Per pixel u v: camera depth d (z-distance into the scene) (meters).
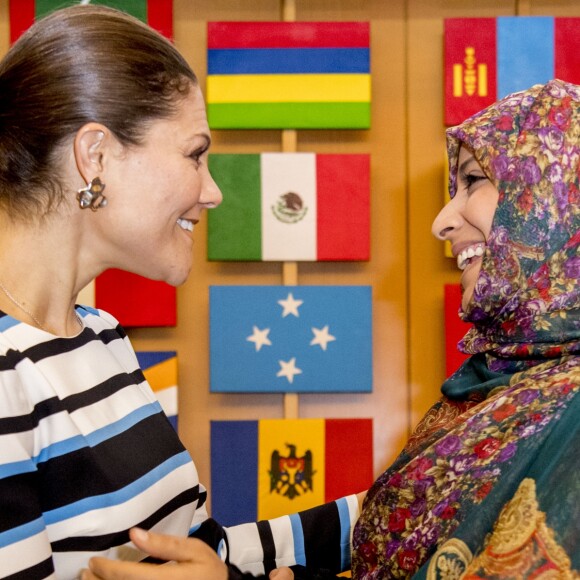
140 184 0.83
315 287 2.05
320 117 2.03
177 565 0.72
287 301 2.04
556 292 0.97
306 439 2.05
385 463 2.08
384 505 0.99
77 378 0.84
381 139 2.08
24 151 0.80
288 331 2.04
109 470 0.82
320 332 2.05
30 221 0.82
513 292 1.00
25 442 0.74
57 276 0.85
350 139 2.08
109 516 0.81
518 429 0.88
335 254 2.04
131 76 0.82
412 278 2.07
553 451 0.81
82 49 0.81
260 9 2.07
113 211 0.83
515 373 1.00
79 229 0.84
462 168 1.09
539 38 2.01
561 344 0.96
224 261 2.08
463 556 0.82
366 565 1.02
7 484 0.70
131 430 0.88
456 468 0.92
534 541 0.75
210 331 2.05
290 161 2.03
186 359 2.09
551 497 0.76
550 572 0.74
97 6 0.85
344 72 2.03
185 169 0.85
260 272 2.09
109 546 0.80
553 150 1.00
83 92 0.80
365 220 2.04
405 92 2.08
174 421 2.03
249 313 2.04
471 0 2.07
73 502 0.79
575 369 0.90
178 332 2.08
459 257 1.09
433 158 2.07
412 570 0.92
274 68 2.03
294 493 2.05
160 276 0.90
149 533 0.72
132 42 0.83
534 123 1.03
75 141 0.80
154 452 0.89
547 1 2.07
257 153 2.05
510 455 0.86
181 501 0.92
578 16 2.05
